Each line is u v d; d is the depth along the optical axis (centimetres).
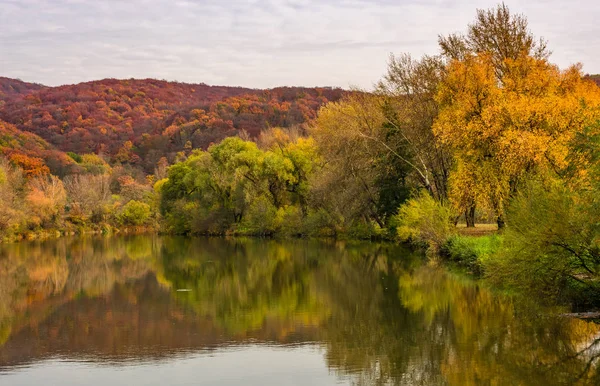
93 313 2369
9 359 1700
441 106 3744
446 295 2516
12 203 7219
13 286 3180
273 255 4591
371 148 4850
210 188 7594
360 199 5334
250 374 1533
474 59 3503
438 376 1477
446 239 3700
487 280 2603
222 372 1551
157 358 1691
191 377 1514
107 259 4650
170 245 6047
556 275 2081
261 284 3095
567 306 2161
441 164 4312
